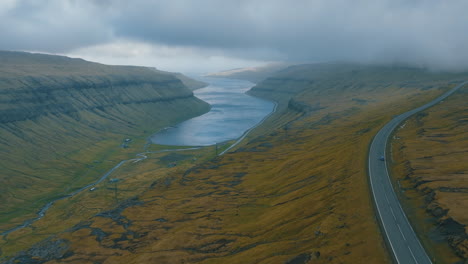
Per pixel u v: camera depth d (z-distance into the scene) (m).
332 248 81.94
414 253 72.31
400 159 143.75
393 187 113.94
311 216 109.44
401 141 176.62
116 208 173.75
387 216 91.25
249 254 95.62
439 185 102.06
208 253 107.56
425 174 115.31
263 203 150.38
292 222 111.06
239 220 134.88
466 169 114.75
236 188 184.50
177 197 182.88
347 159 161.62
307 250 85.69
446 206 86.50
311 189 140.38
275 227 113.19
